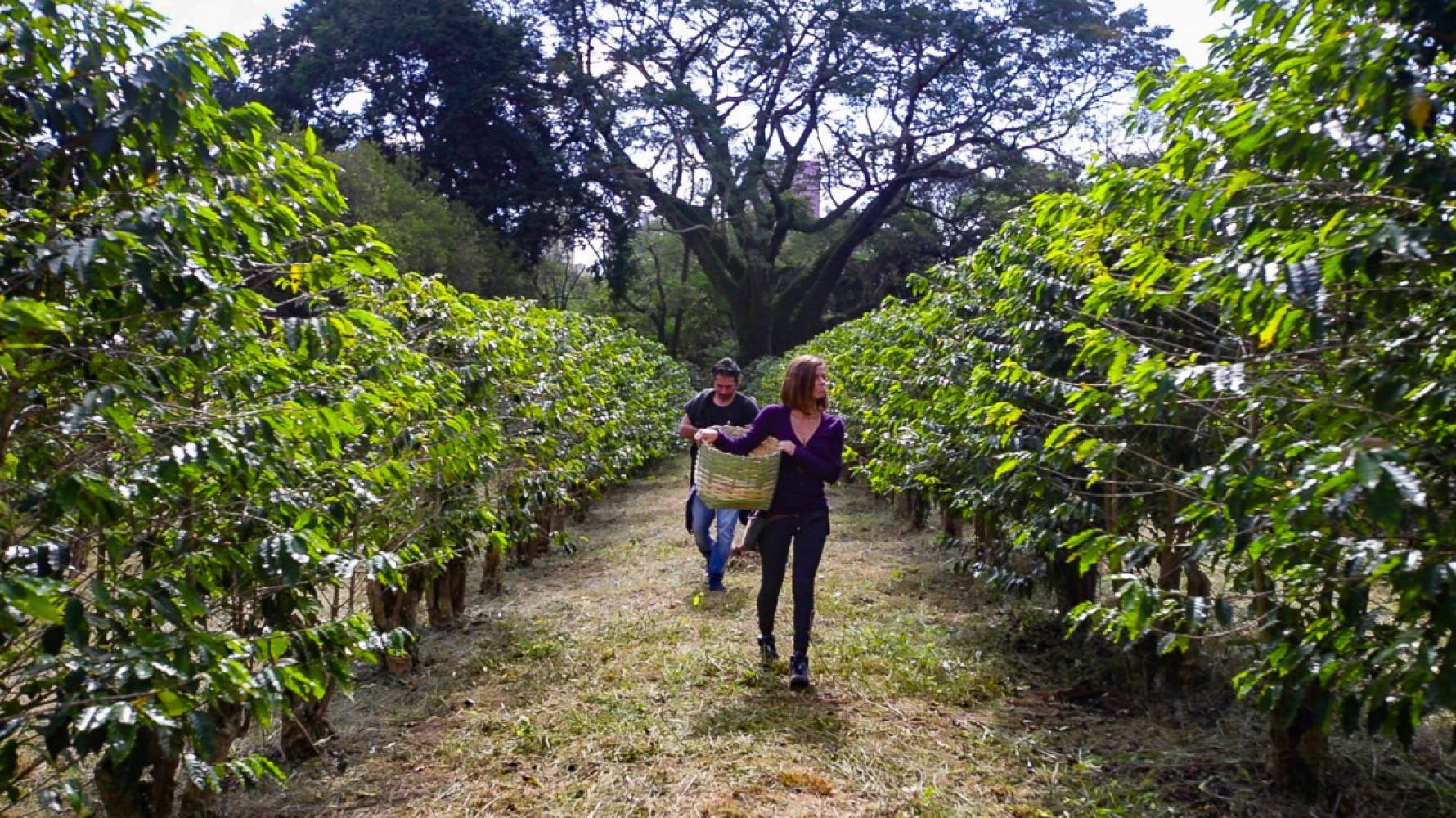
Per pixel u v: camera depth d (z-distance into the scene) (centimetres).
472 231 2758
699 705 486
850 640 591
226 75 258
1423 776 376
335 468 347
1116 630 357
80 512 250
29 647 272
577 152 3559
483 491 635
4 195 236
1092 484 480
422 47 3170
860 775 402
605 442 973
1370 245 219
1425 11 238
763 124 3884
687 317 4809
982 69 3634
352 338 297
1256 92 304
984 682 515
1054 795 382
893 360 759
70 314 194
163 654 239
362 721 480
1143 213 361
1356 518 260
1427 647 235
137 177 255
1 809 282
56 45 236
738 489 514
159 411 245
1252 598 342
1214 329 388
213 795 362
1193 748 419
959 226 4066
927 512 1055
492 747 439
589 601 750
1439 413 237
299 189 280
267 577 315
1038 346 493
